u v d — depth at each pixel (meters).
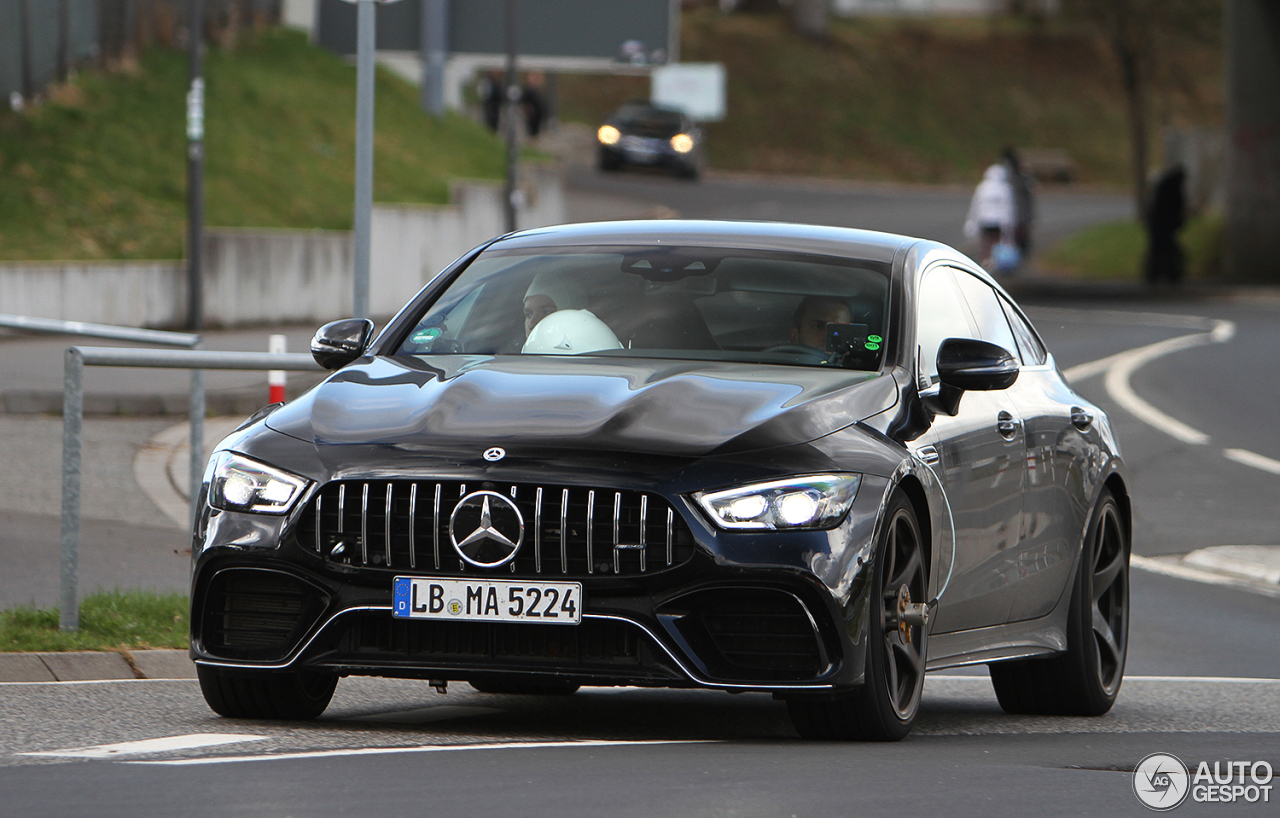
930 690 29.14
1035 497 24.73
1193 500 52.75
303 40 125.12
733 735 22.39
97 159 92.06
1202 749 21.52
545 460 19.34
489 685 26.39
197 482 33.97
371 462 19.67
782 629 19.39
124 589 32.94
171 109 101.44
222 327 86.56
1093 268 140.38
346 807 15.83
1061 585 25.62
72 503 27.78
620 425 19.80
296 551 19.78
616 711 24.55
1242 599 39.50
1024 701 26.16
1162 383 77.06
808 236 24.41
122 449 51.62
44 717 21.94
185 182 93.69
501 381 20.98
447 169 116.75
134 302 82.25
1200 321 104.50
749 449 19.66
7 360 67.06
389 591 19.50
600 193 160.50
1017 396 25.08
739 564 19.12
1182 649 33.31
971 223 125.19
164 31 108.75
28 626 27.86
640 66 137.50
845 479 19.78
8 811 15.70
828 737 20.64
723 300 22.94
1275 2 132.88
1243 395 73.88
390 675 19.86
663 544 19.20
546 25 137.75
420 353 22.78
